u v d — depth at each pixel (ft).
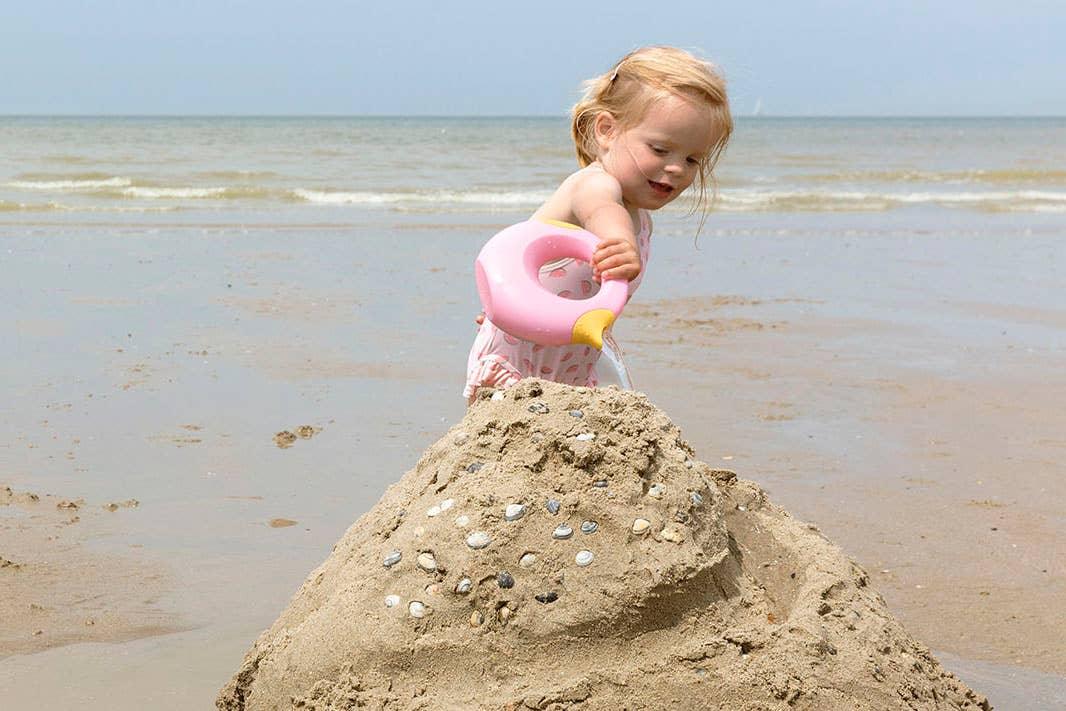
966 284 38.42
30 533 15.28
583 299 9.95
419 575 8.08
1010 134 236.84
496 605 7.87
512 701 7.57
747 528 9.16
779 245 48.75
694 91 9.64
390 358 25.96
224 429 20.34
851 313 32.81
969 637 12.55
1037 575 14.39
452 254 43.01
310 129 224.12
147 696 10.75
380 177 77.97
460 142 140.87
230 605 13.09
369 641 7.97
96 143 122.62
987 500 17.25
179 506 16.44
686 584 7.94
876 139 191.62
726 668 7.75
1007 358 27.30
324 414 21.40
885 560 14.78
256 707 8.55
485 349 10.39
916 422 21.58
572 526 8.04
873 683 8.01
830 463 18.92
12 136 148.15
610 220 9.12
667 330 30.07
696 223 57.16
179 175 74.95
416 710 7.63
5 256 39.52
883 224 57.36
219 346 26.86
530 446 8.42
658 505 8.18
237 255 41.52
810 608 8.36
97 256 40.27
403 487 9.11
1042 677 11.57
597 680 7.64
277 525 15.74
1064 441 20.53
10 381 23.35
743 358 26.76
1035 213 63.82
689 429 20.67
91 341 27.12
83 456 18.69
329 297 33.40
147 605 13.05
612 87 9.87
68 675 11.21
